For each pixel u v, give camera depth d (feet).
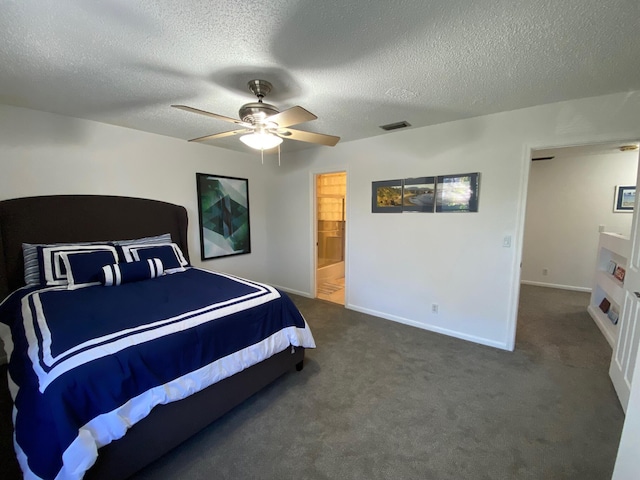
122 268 8.39
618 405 6.63
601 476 4.91
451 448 5.51
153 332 5.23
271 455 5.40
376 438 5.76
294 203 14.64
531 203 16.65
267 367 7.03
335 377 7.80
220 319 6.07
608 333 9.82
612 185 14.75
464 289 9.83
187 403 5.41
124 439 4.57
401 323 11.37
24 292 7.54
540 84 6.66
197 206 12.67
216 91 7.08
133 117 9.18
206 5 4.10
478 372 8.00
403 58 5.54
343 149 12.39
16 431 4.20
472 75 6.23
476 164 9.19
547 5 4.06
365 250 12.14
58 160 9.02
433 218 10.19
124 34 4.81
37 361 4.52
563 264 16.10
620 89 6.93
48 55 5.47
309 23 4.50
